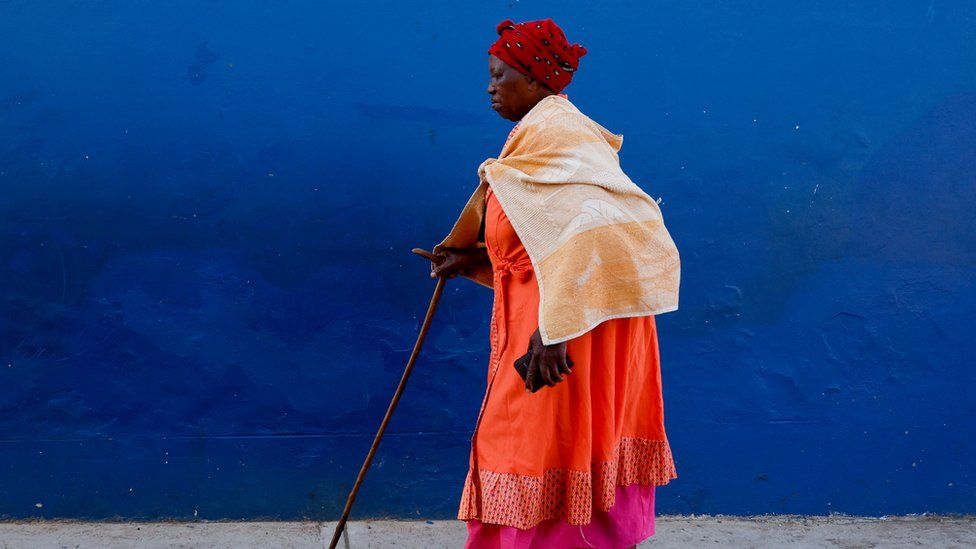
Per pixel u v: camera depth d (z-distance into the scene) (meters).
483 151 4.07
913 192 4.18
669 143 4.12
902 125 4.15
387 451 4.18
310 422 4.14
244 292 4.05
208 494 4.13
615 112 4.11
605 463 2.95
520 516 2.88
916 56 4.14
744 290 4.19
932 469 4.30
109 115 3.94
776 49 4.12
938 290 4.23
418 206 4.07
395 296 4.11
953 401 4.27
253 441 4.12
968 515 4.30
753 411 4.25
